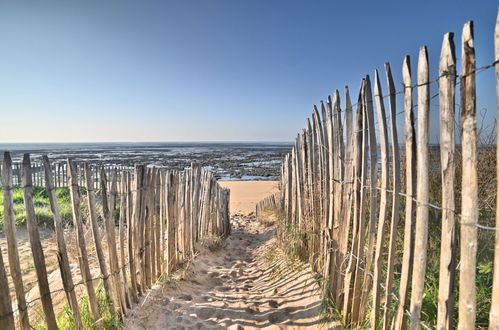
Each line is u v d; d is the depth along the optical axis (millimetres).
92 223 2404
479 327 1828
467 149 1194
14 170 9953
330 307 2643
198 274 4203
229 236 7605
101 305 2486
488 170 2281
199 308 3055
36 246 1830
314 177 3422
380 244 1935
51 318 1911
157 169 3627
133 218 2988
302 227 4043
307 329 2588
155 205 3521
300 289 3268
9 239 1674
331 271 2785
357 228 2312
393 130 1749
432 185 2734
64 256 2039
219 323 2779
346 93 2445
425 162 1473
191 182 4770
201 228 5609
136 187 3023
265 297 3352
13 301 3201
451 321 1383
